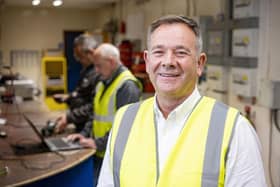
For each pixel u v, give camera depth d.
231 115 1.19
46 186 2.46
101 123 2.77
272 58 3.28
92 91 3.31
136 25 6.43
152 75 1.25
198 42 1.22
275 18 3.26
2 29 8.57
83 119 3.27
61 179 2.51
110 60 2.67
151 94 5.15
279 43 3.27
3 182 1.97
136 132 1.32
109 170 1.34
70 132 3.25
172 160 1.19
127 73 2.68
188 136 1.21
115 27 7.78
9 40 8.66
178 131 1.24
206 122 1.21
